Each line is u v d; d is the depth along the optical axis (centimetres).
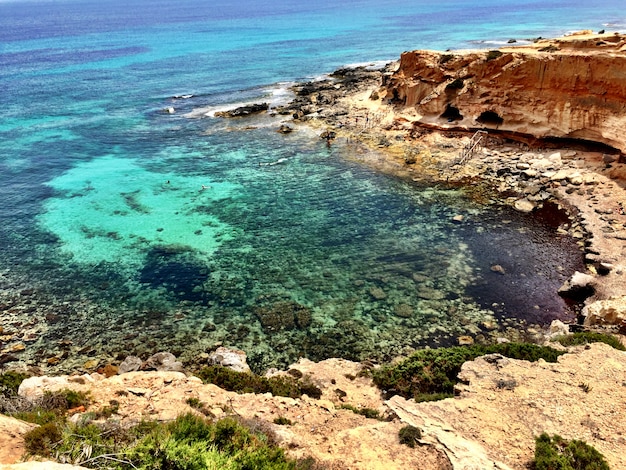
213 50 12519
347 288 2905
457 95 5128
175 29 17950
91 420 1375
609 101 3947
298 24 18112
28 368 2323
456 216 3678
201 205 4078
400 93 6272
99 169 4959
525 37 12081
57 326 2653
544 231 3406
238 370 2211
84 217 3909
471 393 1727
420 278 2964
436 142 5106
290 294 2870
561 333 2348
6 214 3984
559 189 3897
